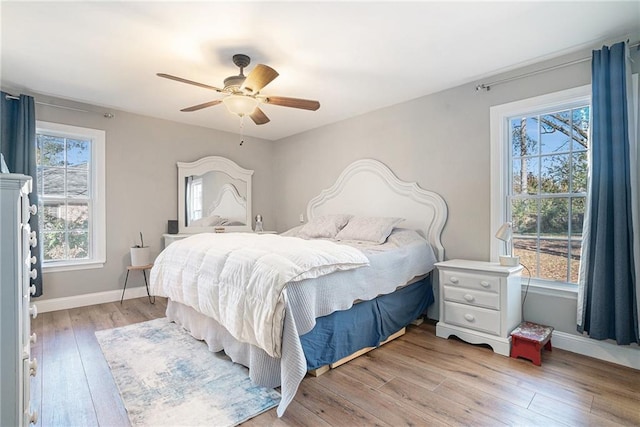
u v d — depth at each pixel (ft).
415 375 7.01
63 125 11.71
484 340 8.41
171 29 7.19
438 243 10.84
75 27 7.10
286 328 5.82
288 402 5.54
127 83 10.30
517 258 8.73
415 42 7.80
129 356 7.86
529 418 5.53
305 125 15.23
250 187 17.12
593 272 7.67
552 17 6.80
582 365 7.47
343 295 7.18
